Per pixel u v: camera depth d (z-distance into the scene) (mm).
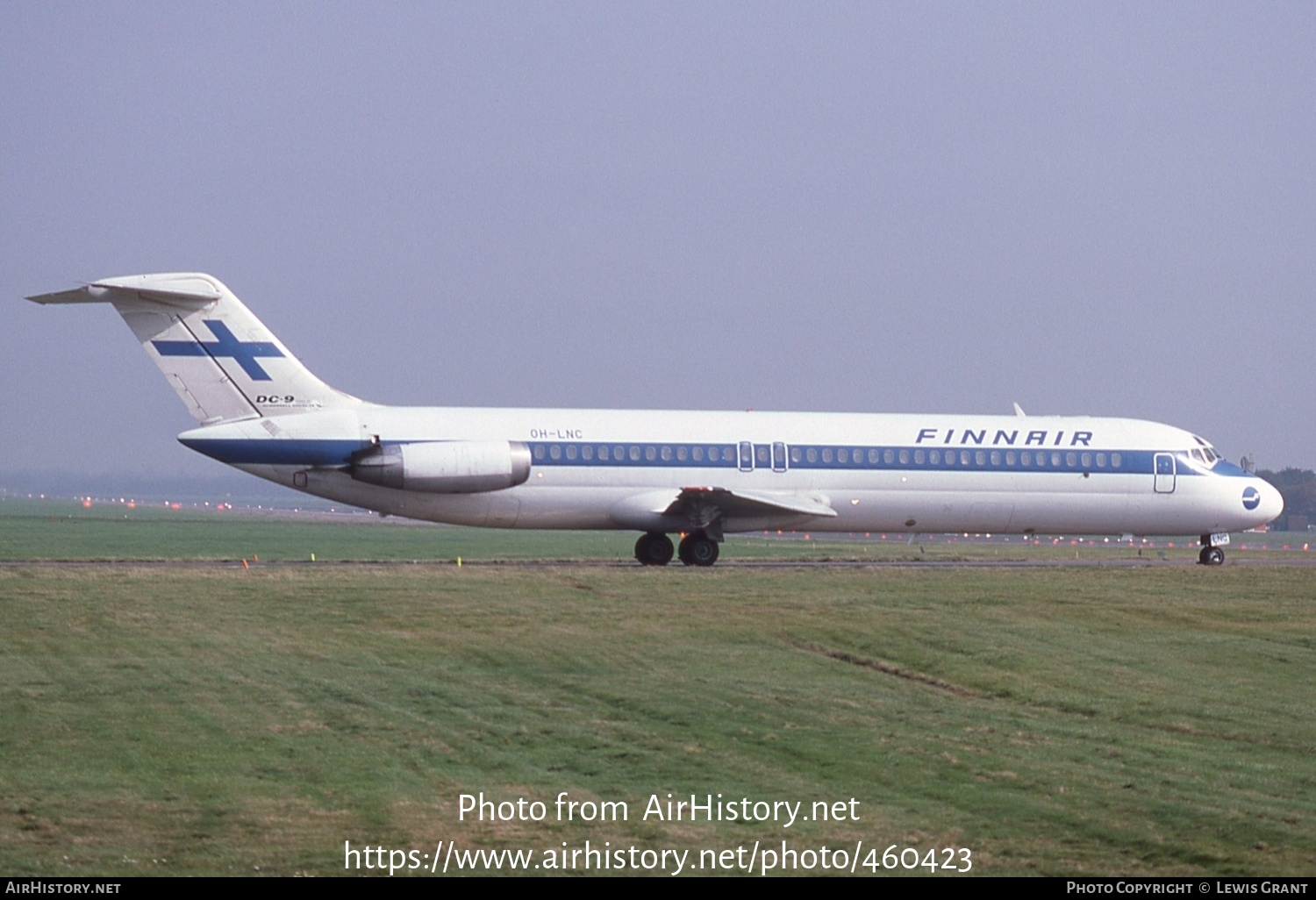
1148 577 85562
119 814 35250
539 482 87062
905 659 58062
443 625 62031
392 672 52688
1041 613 69375
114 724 43938
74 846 32875
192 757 40469
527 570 82125
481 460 85000
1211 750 44281
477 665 54625
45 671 51000
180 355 83000
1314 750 44656
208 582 70750
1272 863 33000
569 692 50188
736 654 57906
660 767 40750
